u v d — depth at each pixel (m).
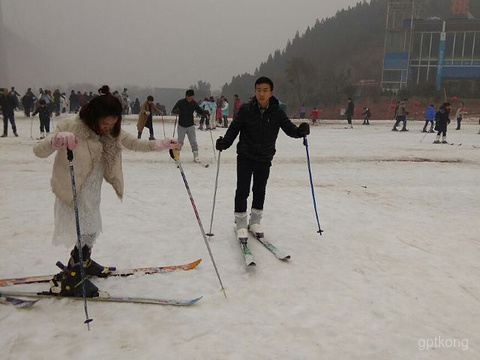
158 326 2.95
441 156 12.65
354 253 4.50
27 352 2.61
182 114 9.88
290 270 4.01
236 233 4.97
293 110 68.62
